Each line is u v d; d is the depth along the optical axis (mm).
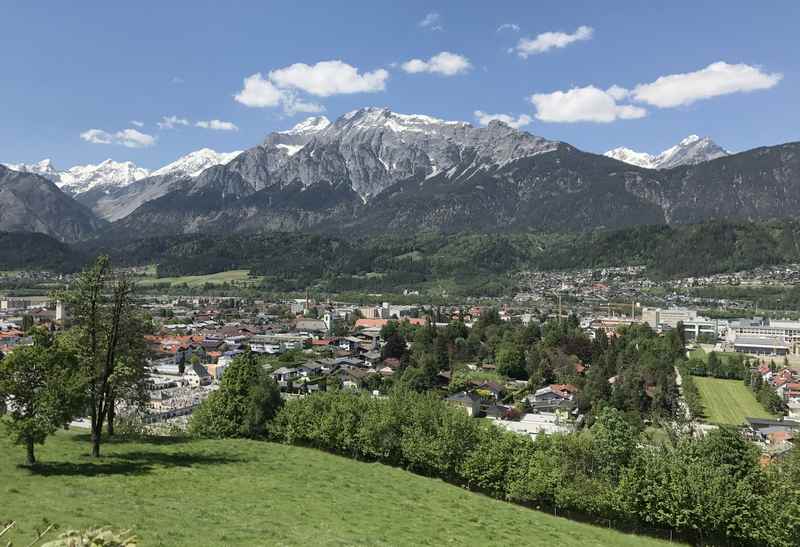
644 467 70188
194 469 66188
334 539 46594
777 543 62969
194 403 158375
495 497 77000
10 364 57562
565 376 182250
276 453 80000
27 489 51062
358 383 184125
